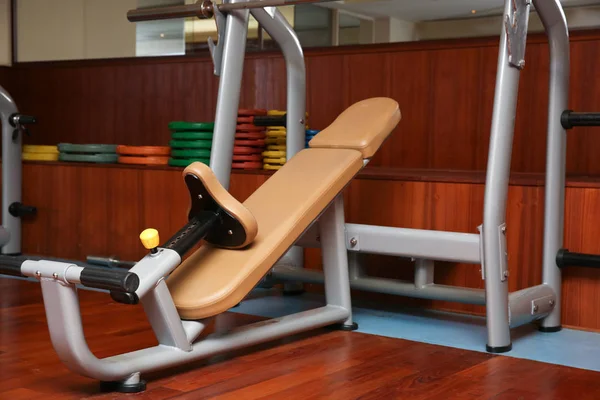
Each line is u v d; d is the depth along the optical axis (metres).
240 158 4.22
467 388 2.39
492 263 2.81
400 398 2.29
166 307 2.41
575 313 3.26
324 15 4.87
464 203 3.45
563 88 3.16
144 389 2.35
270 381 2.46
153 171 4.40
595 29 4.04
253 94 5.18
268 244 2.62
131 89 5.67
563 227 3.24
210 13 3.10
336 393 2.34
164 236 4.39
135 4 5.61
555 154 3.17
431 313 3.53
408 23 4.59
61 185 4.75
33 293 3.81
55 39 6.02
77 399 2.26
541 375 2.55
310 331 3.14
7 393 2.31
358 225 3.25
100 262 4.46
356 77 4.79
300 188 2.83
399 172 3.95
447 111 4.50
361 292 3.84
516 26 2.72
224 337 2.63
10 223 4.78
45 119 6.07
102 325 3.19
